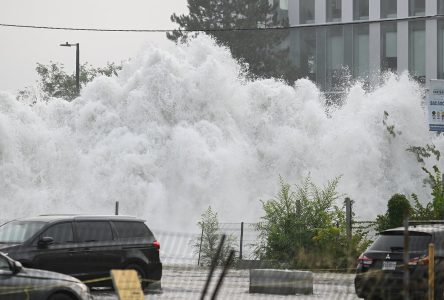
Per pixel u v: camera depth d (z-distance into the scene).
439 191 65.75
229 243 64.12
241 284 50.91
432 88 78.00
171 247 69.38
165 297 42.56
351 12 196.25
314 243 61.22
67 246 42.53
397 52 192.75
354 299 42.31
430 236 37.12
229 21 184.62
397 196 62.91
